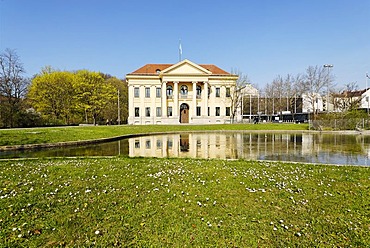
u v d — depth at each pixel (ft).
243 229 15.48
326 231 15.64
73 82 182.29
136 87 202.08
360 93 258.78
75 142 71.36
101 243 13.73
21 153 55.26
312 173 28.63
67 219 16.17
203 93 201.87
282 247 13.92
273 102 270.67
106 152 56.18
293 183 24.30
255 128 143.02
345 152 52.85
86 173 27.78
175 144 72.84
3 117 132.05
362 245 14.26
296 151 55.21
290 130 132.16
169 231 14.99
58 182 24.00
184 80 196.13
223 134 115.55
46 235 14.43
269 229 15.61
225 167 31.32
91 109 187.01
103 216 16.65
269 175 27.14
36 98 168.25
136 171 28.76
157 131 125.29
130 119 200.13
